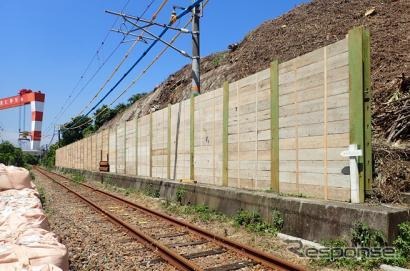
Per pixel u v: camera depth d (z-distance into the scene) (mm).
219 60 34750
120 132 30969
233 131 14625
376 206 8484
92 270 7801
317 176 10406
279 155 11938
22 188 12703
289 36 27203
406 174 9648
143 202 18219
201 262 8062
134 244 9875
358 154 9055
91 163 43562
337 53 9836
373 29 21281
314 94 10578
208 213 13484
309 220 9367
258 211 11359
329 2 29203
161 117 22172
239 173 14172
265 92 12781
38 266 4418
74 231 11641
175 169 19984
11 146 46438
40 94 79125
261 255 7898
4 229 6574
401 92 13055
